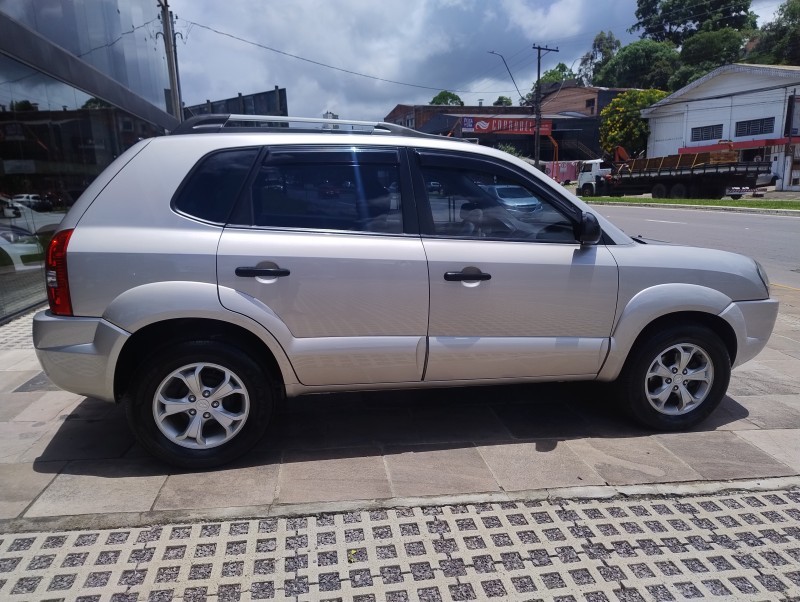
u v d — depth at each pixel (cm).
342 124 383
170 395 340
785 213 2108
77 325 322
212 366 335
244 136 348
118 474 340
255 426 346
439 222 360
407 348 352
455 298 353
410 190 357
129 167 335
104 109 1052
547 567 266
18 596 244
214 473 342
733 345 407
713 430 407
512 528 294
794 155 3431
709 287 391
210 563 265
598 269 371
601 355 380
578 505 315
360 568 264
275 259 330
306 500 314
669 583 257
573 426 411
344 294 339
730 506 317
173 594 246
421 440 387
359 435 394
